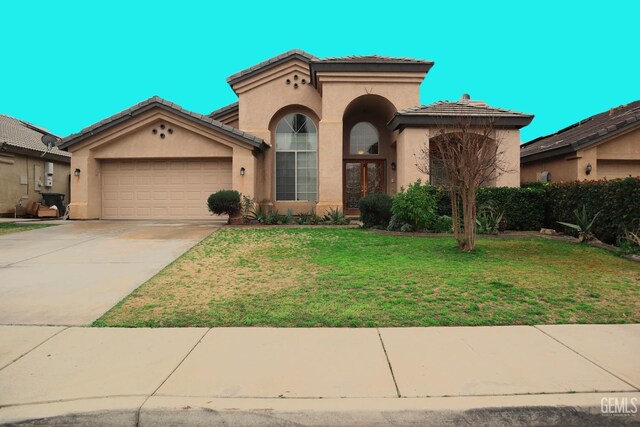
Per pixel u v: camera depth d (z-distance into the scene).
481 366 4.08
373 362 4.19
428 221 13.16
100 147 17.64
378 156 19.67
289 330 5.09
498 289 6.61
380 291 6.55
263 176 19.11
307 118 19.48
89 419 3.35
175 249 10.34
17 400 3.54
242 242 11.34
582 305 5.86
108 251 10.09
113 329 5.18
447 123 14.35
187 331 5.09
